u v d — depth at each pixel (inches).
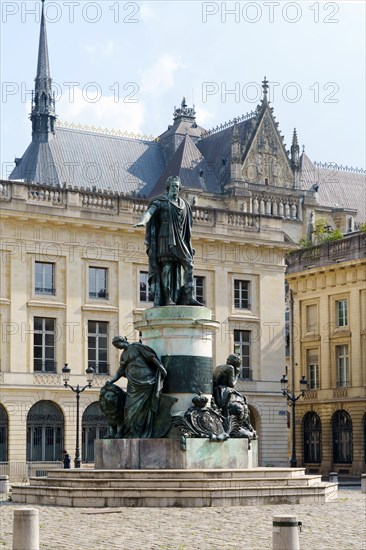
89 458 3093.0
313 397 3885.3
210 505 1280.8
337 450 3779.5
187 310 1425.9
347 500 1480.1
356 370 3722.9
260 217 3486.7
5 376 2982.3
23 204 3036.4
